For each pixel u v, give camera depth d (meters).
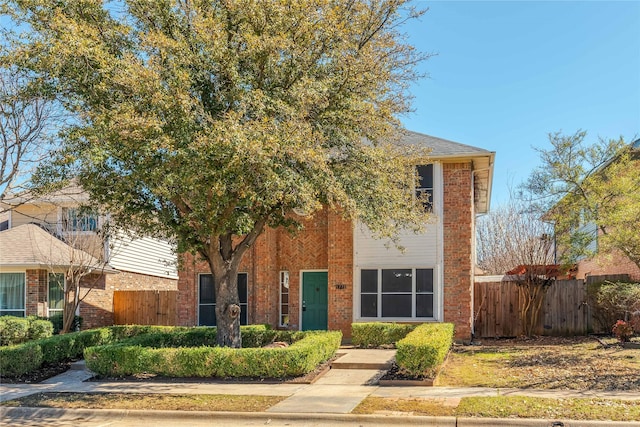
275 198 12.14
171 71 12.16
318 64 13.72
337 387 12.27
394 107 15.11
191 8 13.05
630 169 17.17
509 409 9.49
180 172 11.45
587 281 19.94
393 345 18.25
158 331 19.44
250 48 12.34
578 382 11.70
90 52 11.71
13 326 20.12
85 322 23.86
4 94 13.91
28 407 11.09
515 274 24.44
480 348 17.67
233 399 11.17
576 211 17.75
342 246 20.23
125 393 12.09
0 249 22.73
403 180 15.14
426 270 19.44
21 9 12.22
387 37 14.58
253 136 11.34
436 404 10.14
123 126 11.02
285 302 21.66
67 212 23.12
